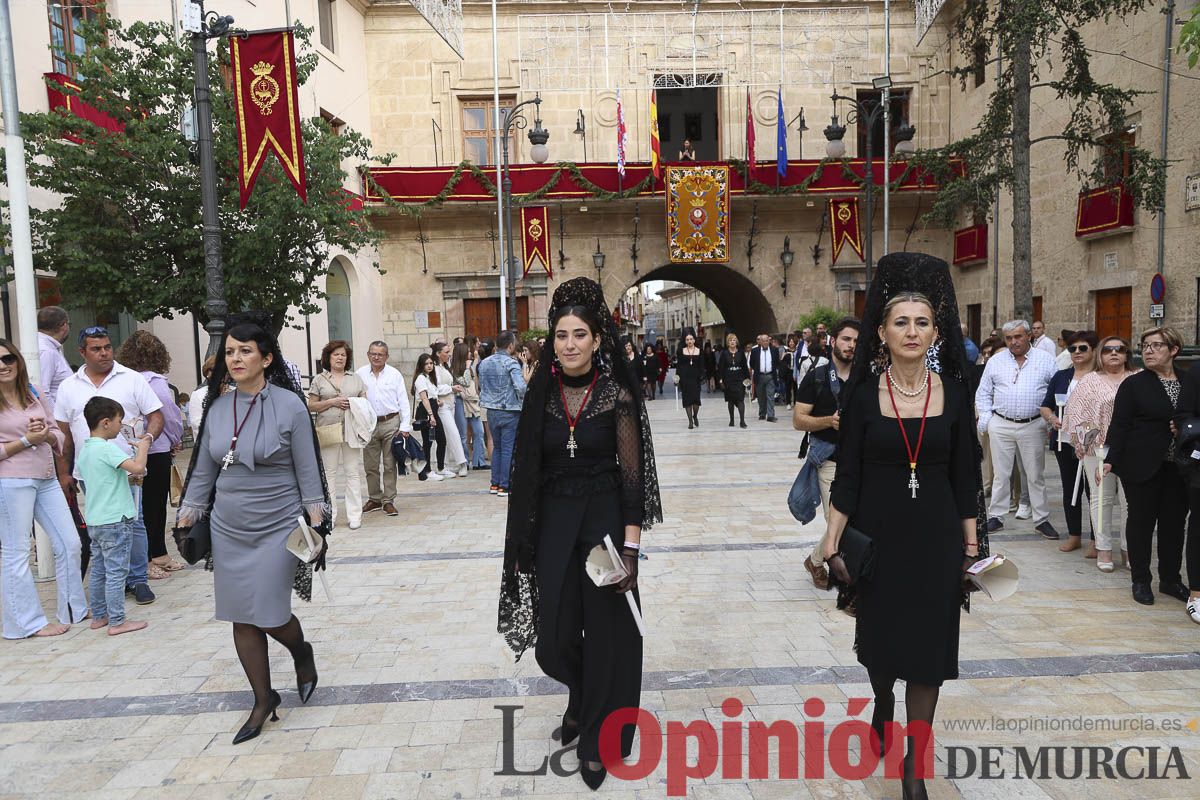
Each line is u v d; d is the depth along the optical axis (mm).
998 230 19688
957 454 3107
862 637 3160
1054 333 17344
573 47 22281
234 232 10906
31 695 4227
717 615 5152
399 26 21891
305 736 3684
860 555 3004
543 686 4180
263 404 3730
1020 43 12719
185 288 10664
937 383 3107
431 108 22078
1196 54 6438
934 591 2998
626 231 22453
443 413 11086
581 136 22438
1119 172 13727
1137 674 4129
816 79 22594
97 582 5246
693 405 15984
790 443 13547
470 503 9148
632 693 3316
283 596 3699
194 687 4293
